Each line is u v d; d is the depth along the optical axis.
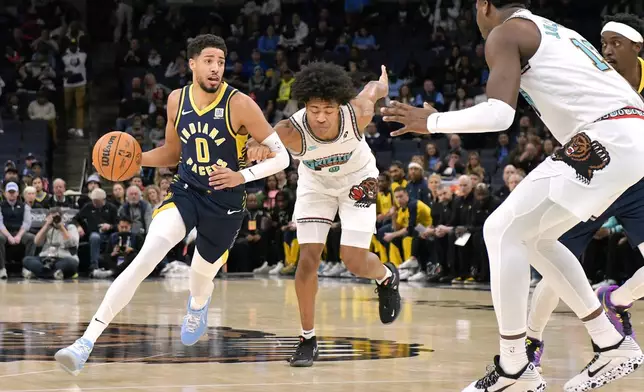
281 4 21.05
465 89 17.05
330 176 4.60
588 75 3.36
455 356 4.69
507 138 15.20
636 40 4.22
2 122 17.56
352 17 20.03
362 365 4.37
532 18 3.43
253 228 14.53
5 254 12.88
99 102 20.05
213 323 6.38
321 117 4.29
